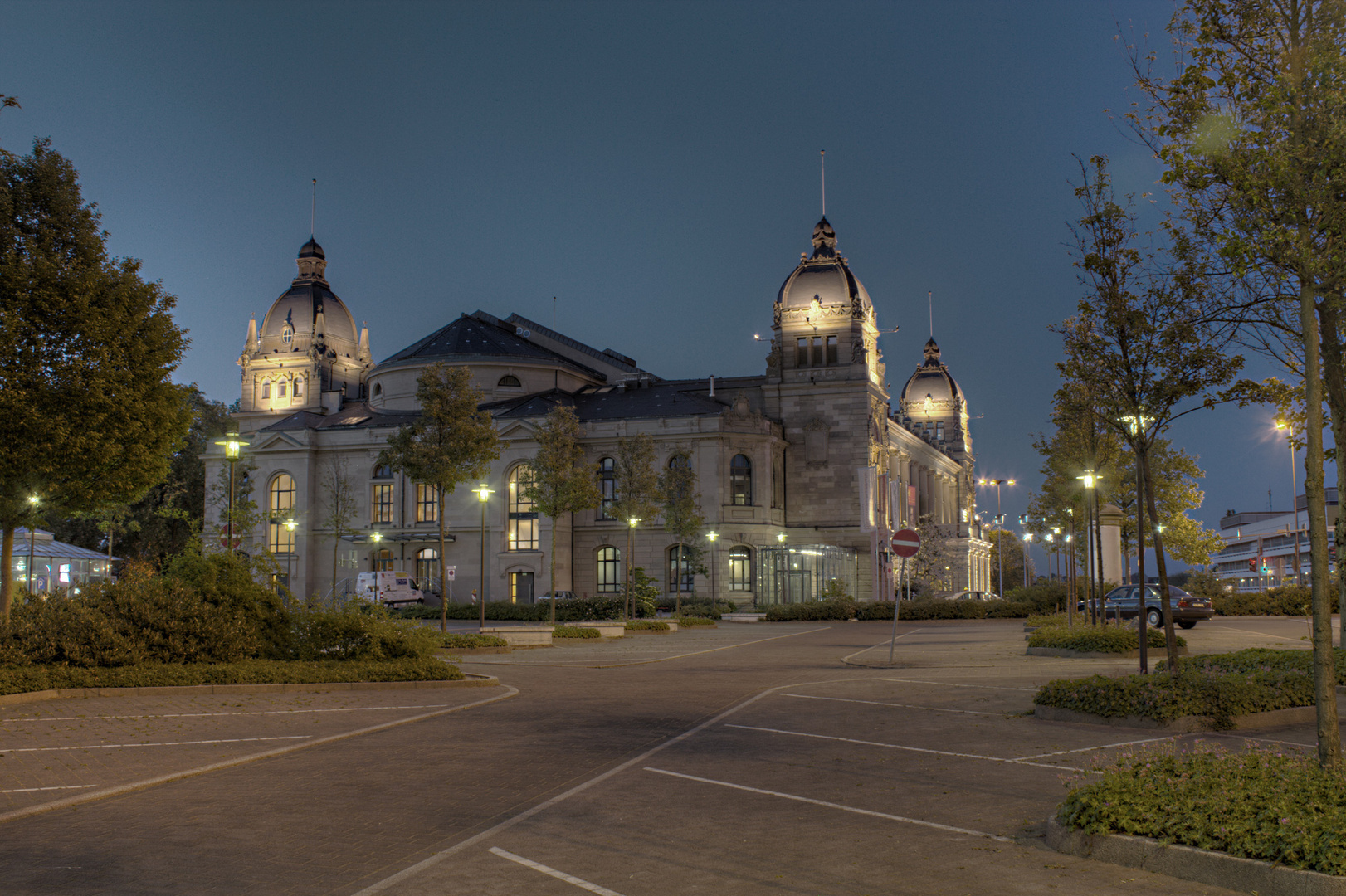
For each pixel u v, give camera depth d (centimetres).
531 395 8769
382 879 847
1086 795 938
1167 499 6894
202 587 2489
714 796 1148
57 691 2005
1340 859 759
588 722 1772
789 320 8538
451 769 1329
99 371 2491
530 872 860
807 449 8350
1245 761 1027
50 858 905
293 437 8438
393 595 7481
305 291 10994
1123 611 4475
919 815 1055
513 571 7844
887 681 2378
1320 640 994
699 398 8350
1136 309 1873
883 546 8481
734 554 7744
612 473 7256
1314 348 1050
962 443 14962
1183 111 1301
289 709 1911
